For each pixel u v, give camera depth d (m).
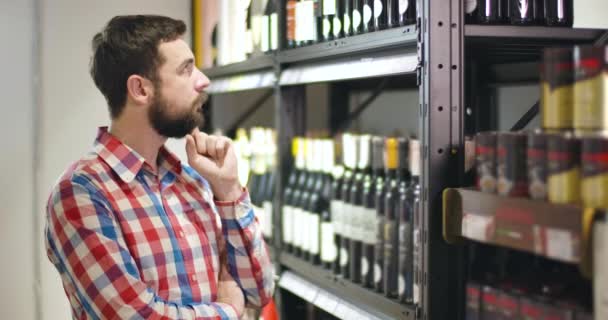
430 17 1.95
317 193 3.00
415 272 2.22
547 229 1.52
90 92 4.30
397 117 3.57
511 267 1.96
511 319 1.66
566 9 2.10
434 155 1.96
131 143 2.09
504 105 2.89
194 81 2.11
